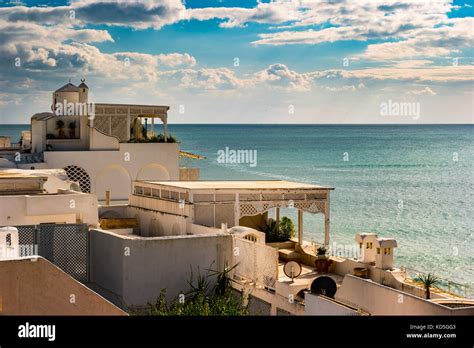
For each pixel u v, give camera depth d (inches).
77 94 2171.5
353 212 3836.1
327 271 1191.6
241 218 1473.9
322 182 5374.0
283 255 1330.0
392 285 1047.6
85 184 2118.6
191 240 1048.2
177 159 2229.3
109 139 2154.3
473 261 2466.8
